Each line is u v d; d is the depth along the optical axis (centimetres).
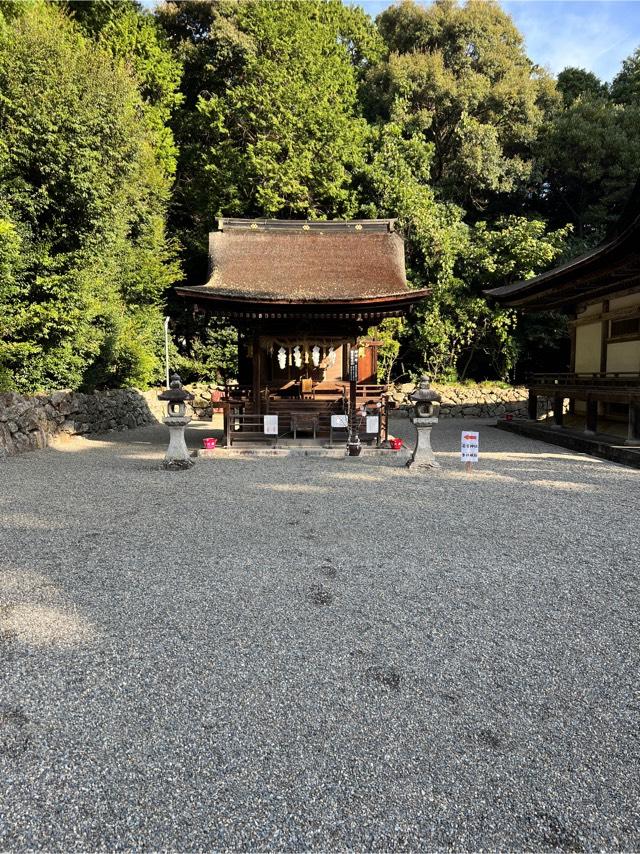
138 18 1769
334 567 375
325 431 1052
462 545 424
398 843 157
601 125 1966
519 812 169
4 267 877
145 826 162
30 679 237
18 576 353
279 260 1080
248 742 198
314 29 1819
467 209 2183
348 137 1727
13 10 1170
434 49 2111
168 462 757
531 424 1316
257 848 155
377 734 203
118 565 374
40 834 159
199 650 262
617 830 163
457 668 249
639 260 845
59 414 1053
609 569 377
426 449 773
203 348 1827
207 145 1884
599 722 212
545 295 1198
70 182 955
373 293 905
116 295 1308
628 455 815
